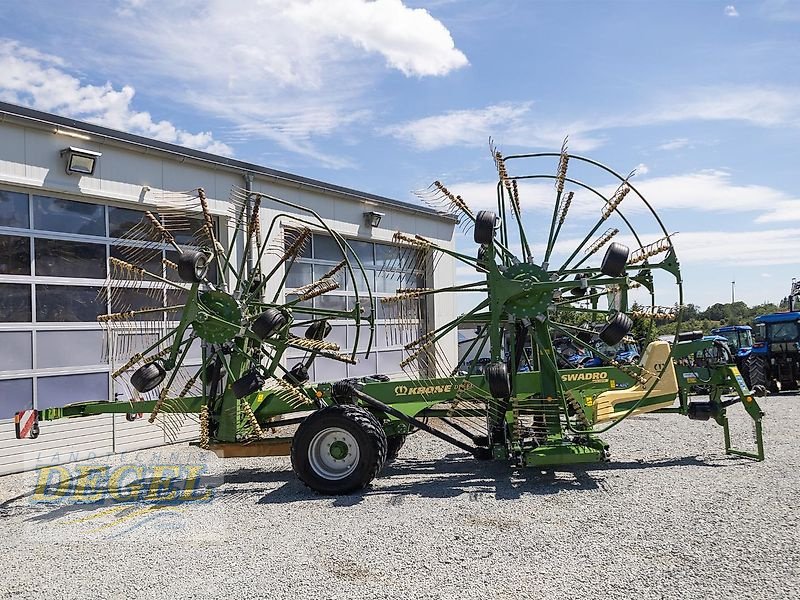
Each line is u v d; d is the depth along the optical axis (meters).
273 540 4.73
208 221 7.12
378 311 13.35
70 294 8.45
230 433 6.68
